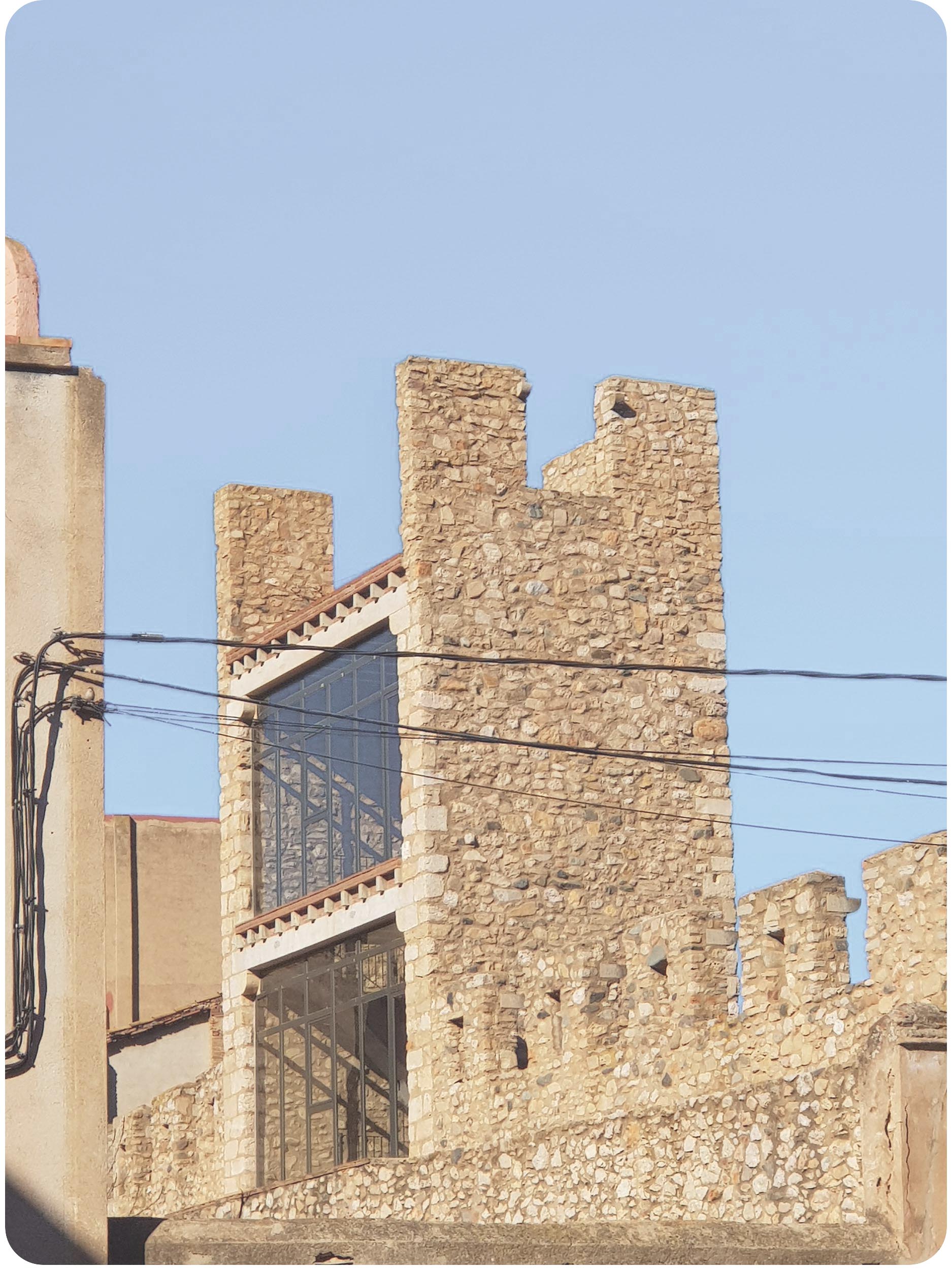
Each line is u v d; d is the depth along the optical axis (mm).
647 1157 35844
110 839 69188
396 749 49250
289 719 52562
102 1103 27984
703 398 52594
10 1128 27625
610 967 40094
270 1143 51125
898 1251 28047
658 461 51844
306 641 52125
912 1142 28453
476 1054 43062
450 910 47594
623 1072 38781
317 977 50656
